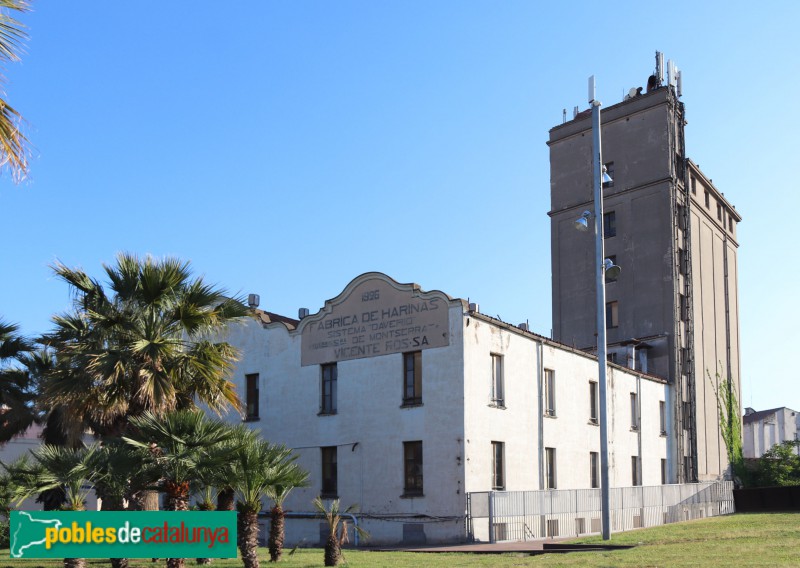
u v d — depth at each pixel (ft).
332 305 110.93
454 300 99.50
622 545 70.38
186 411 55.93
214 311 71.41
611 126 179.73
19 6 31.22
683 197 172.76
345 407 106.73
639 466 139.85
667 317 163.02
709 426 172.65
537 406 111.14
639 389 144.46
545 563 57.67
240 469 55.83
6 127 31.09
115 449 55.67
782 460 186.19
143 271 67.77
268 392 114.93
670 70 175.11
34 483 53.11
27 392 91.81
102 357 64.18
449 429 97.14
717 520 100.73
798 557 51.57
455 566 59.16
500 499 95.61
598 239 82.89
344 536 63.05
